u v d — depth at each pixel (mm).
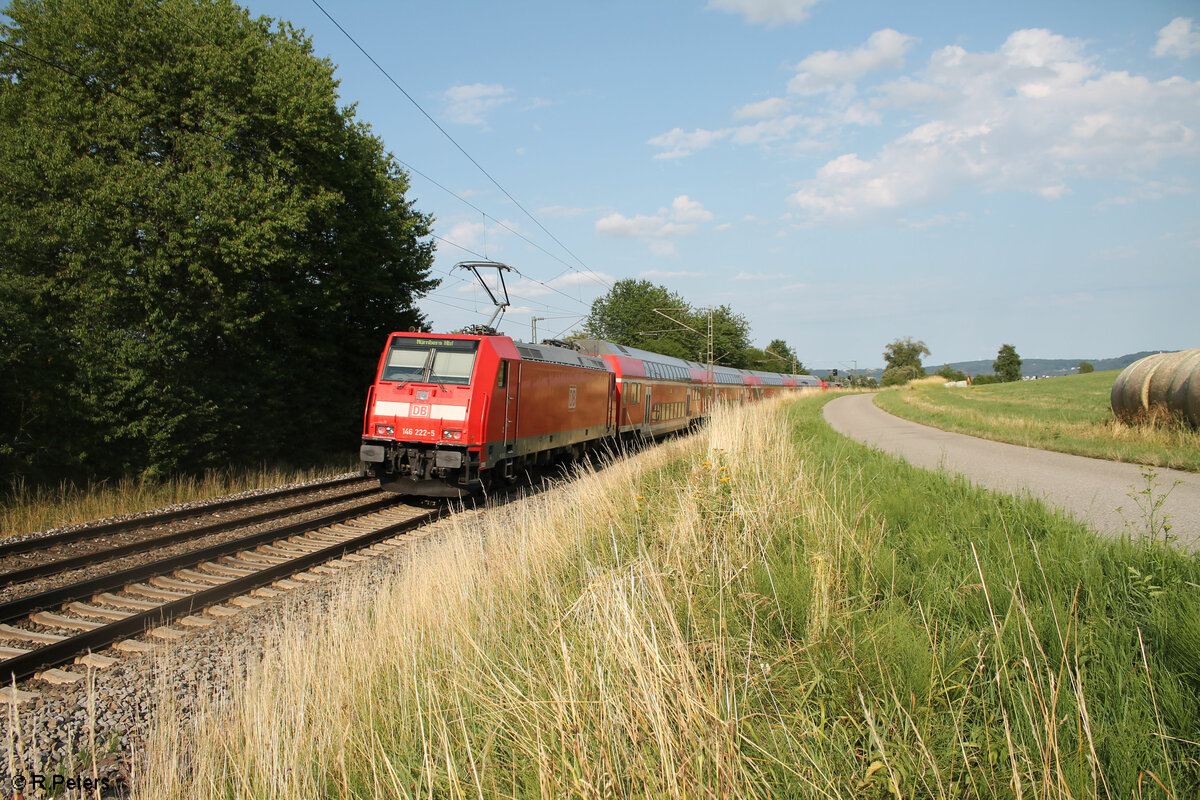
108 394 14344
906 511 6742
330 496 13875
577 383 18359
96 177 14305
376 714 4039
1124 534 5598
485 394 12883
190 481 14844
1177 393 16297
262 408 18297
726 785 2691
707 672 3570
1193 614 3535
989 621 3912
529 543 7070
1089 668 3330
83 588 7395
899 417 32250
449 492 12602
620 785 2820
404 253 24734
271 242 15688
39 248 14273
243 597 7539
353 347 23719
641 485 10164
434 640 4867
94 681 5414
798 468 8195
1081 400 40250
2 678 5328
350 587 7633
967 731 3014
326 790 3420
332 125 18375
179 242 14766
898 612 4156
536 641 4570
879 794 2658
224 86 16156
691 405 32531
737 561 5223
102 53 15258
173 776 3516
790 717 3213
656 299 69438
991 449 16109
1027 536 5457
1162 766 2639
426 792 3195
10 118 15516
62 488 12906
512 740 3420
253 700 4141
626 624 3551
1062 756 2705
